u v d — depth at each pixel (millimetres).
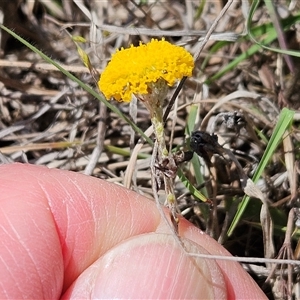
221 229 95
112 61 61
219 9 120
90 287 66
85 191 71
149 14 120
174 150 97
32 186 68
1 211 64
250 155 98
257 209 91
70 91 110
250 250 96
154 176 68
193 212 96
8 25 124
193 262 65
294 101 106
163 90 61
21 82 115
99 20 122
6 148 102
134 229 73
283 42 100
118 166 104
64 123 110
